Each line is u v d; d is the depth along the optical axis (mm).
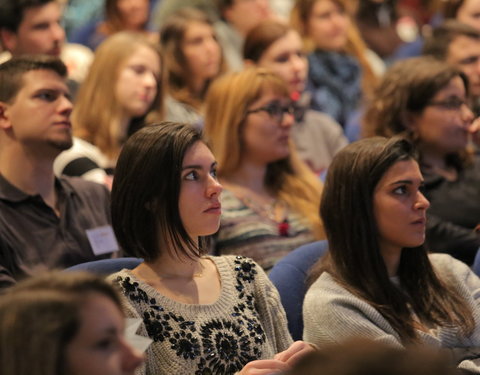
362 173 4266
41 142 5051
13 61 5117
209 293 3781
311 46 9797
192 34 8227
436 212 6109
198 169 3701
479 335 4457
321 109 9422
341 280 4316
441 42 7992
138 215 3652
